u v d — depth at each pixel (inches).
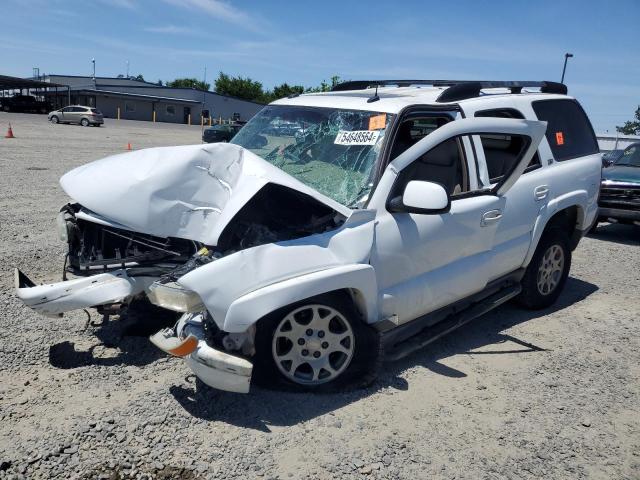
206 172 145.7
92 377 150.9
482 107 184.5
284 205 152.6
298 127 183.3
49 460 118.0
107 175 149.5
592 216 234.5
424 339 169.0
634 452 131.9
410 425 137.3
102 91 2379.4
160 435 127.7
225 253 139.3
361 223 148.0
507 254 191.2
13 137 991.0
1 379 148.3
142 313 176.1
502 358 177.8
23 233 299.7
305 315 143.9
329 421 136.4
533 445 132.6
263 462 121.0
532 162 205.6
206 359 128.6
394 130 161.2
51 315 147.6
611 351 186.7
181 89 2620.6
